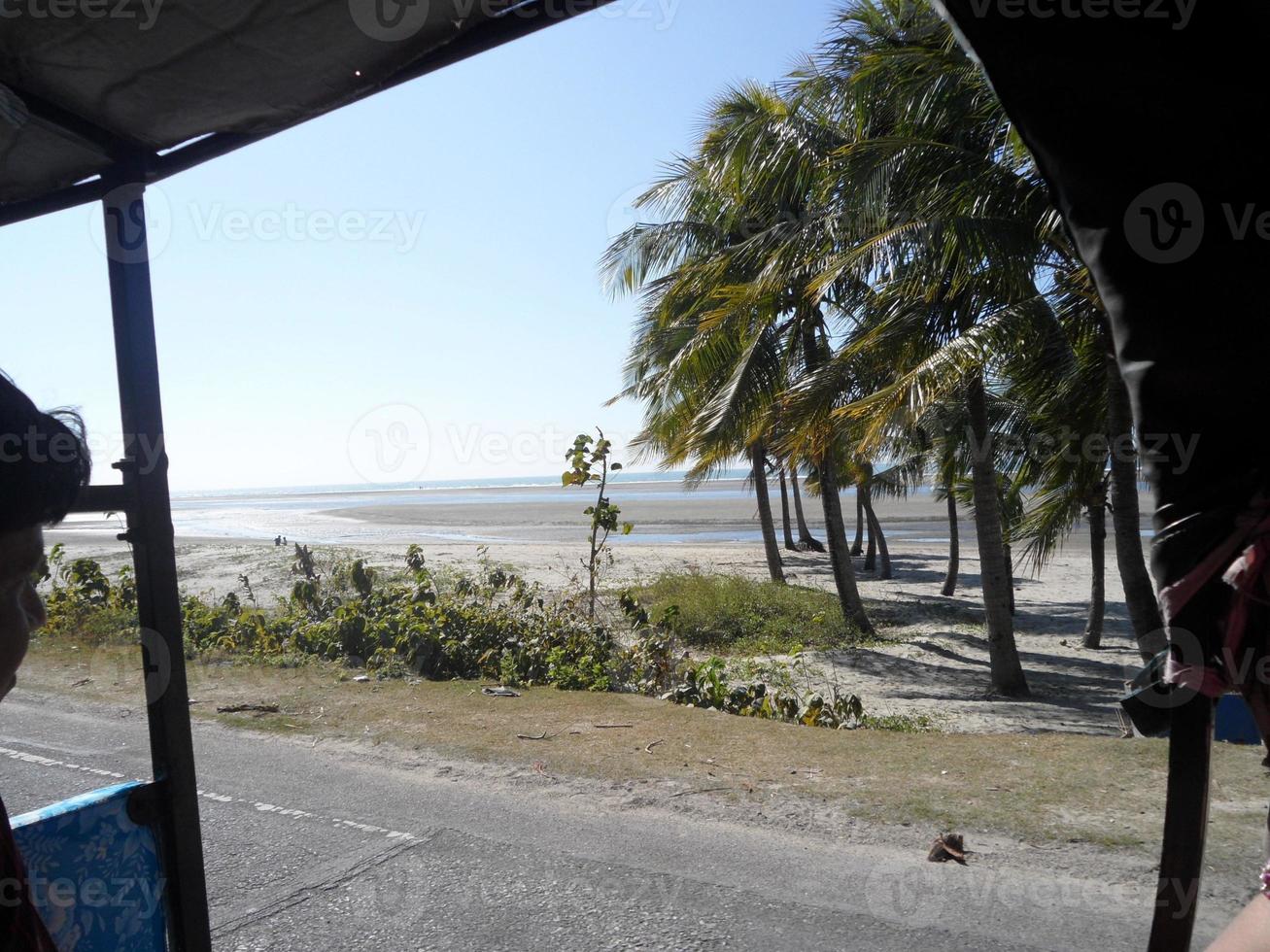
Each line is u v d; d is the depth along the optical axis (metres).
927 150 8.49
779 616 16.03
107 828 1.73
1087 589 21.73
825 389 10.08
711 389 13.75
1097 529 14.79
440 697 7.00
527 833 4.38
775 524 45.97
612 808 4.68
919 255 8.38
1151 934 0.87
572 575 21.09
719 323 11.58
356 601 9.71
